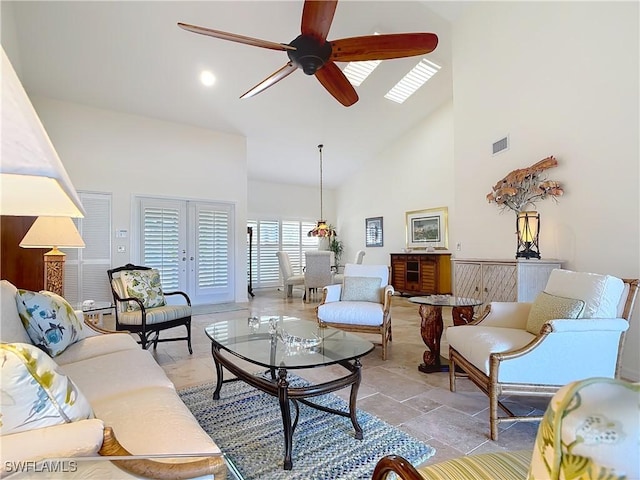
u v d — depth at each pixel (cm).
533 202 329
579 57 287
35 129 58
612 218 261
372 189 835
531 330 208
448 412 209
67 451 71
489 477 91
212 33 233
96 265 502
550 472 45
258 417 201
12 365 71
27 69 422
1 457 66
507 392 178
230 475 150
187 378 265
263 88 310
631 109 249
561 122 302
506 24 361
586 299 186
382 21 418
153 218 551
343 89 321
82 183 495
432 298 310
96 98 490
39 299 182
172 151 570
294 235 933
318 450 168
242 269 647
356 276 380
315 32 239
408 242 737
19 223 365
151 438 104
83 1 355
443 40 460
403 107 629
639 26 244
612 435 40
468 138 416
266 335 232
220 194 616
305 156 770
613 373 181
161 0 364
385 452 166
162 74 460
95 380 151
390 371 284
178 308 329
